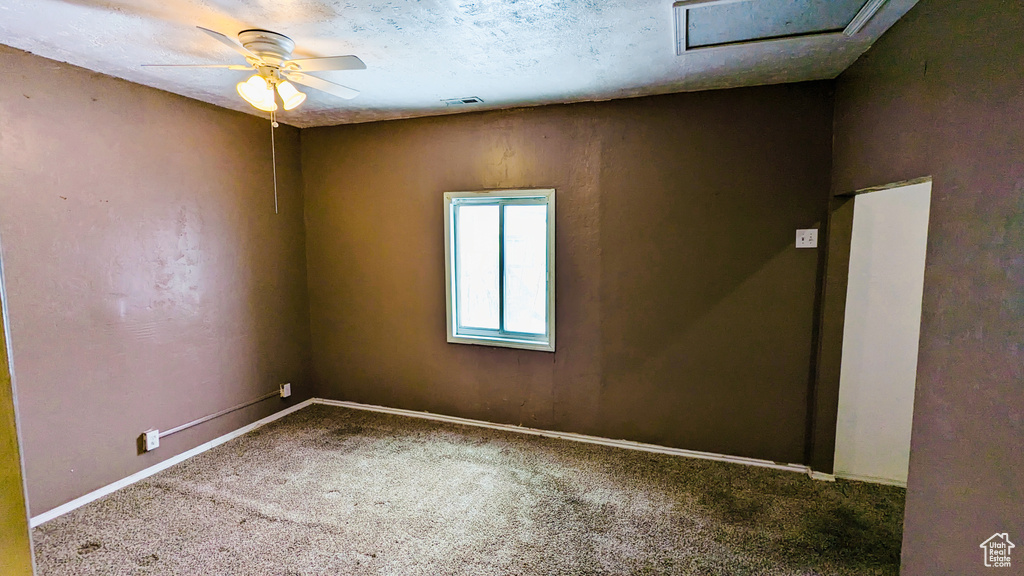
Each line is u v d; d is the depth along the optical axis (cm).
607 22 192
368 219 375
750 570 202
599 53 225
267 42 198
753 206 281
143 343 278
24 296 226
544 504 252
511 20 189
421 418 374
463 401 365
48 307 235
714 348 297
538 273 340
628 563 206
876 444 270
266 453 312
